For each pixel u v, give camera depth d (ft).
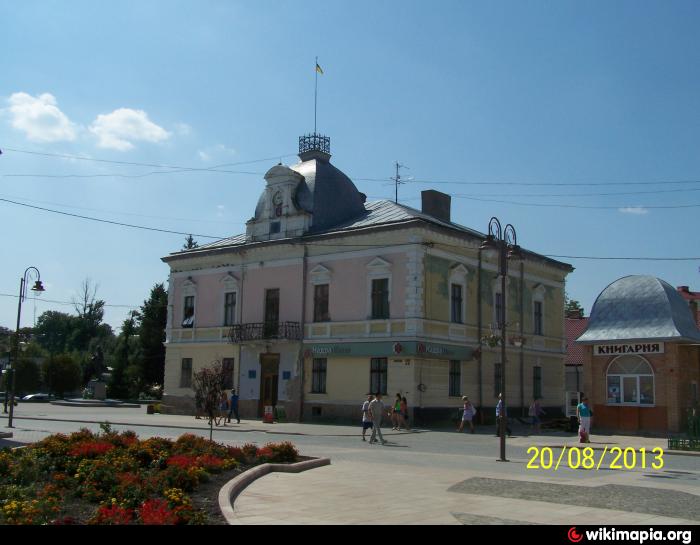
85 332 354.74
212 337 154.10
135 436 64.34
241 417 143.64
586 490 48.75
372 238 128.67
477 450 84.23
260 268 147.33
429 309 124.06
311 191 144.66
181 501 36.24
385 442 93.81
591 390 114.93
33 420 128.77
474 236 135.03
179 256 163.32
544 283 160.04
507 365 143.33
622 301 115.55
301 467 57.93
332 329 131.95
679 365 110.22
